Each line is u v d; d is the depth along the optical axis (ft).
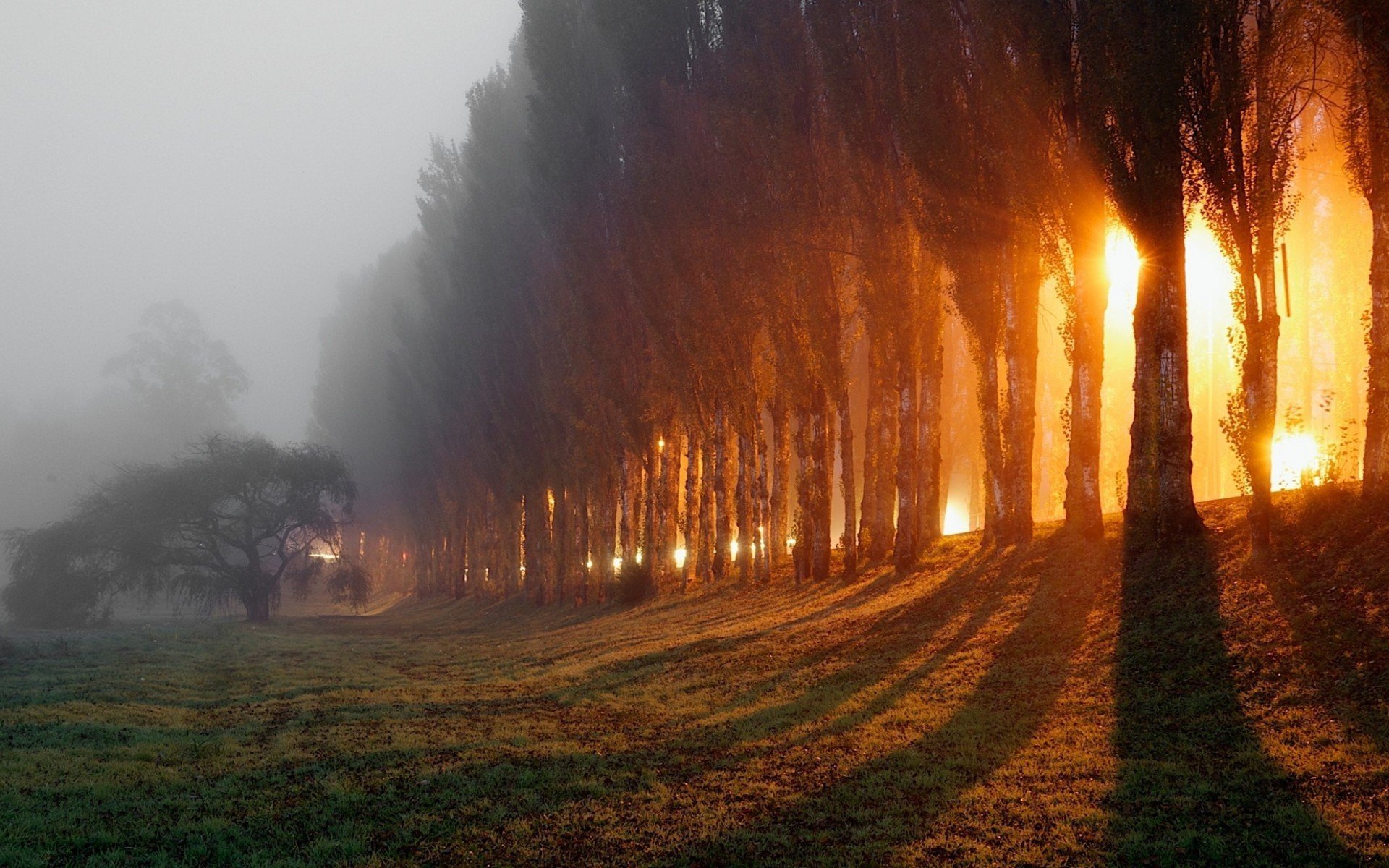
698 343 118.42
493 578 212.84
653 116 122.21
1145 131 55.31
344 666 99.76
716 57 112.98
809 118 98.07
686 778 41.01
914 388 90.33
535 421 173.58
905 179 83.46
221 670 97.25
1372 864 24.88
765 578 113.80
